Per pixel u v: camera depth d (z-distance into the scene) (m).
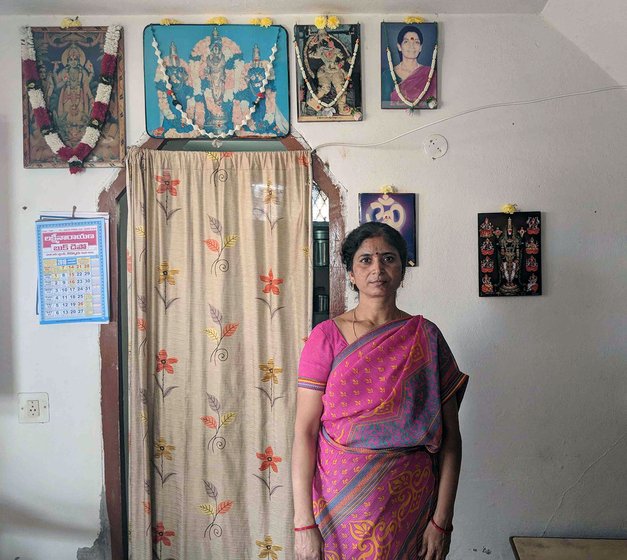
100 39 1.93
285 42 1.93
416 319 1.40
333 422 1.34
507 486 1.97
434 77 1.95
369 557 1.27
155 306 1.94
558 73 1.97
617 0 1.69
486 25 1.96
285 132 1.94
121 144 1.92
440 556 1.32
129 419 1.90
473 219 1.96
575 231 1.97
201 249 1.94
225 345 1.92
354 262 1.42
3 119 1.93
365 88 1.95
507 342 1.97
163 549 1.95
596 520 1.97
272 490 1.92
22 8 1.88
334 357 1.37
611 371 1.97
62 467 1.94
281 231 1.93
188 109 1.92
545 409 1.97
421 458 1.33
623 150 1.97
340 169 1.95
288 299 1.94
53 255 1.93
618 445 1.97
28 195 1.93
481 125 1.97
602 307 1.97
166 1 1.85
